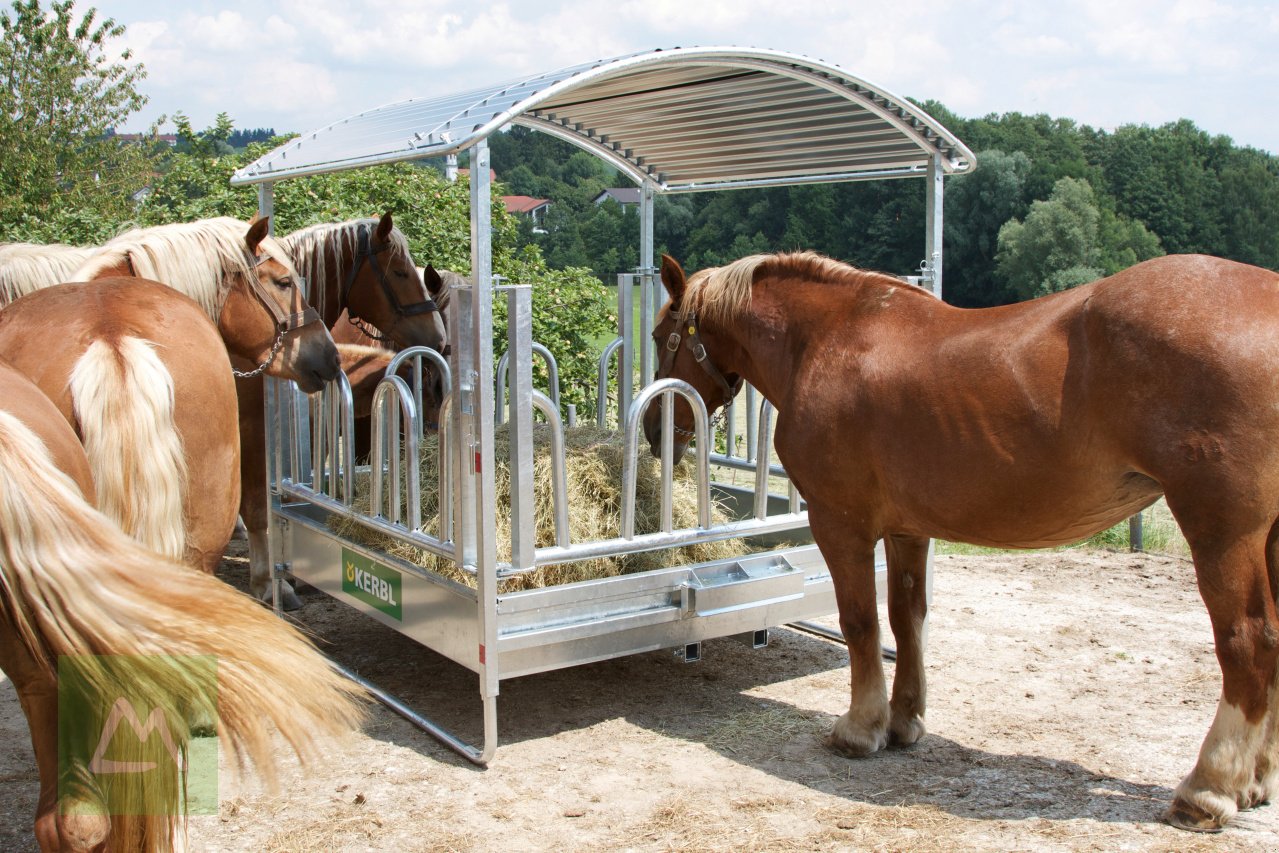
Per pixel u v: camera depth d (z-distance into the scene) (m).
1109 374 2.72
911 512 3.25
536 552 3.61
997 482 2.97
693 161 5.27
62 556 1.65
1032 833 2.94
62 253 4.13
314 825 3.10
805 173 4.99
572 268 9.38
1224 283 2.67
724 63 3.69
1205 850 2.78
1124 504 2.92
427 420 5.76
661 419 4.00
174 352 2.81
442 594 3.71
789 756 3.61
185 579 1.78
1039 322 2.94
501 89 3.80
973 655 4.74
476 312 3.37
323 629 5.24
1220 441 2.56
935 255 4.41
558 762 3.58
